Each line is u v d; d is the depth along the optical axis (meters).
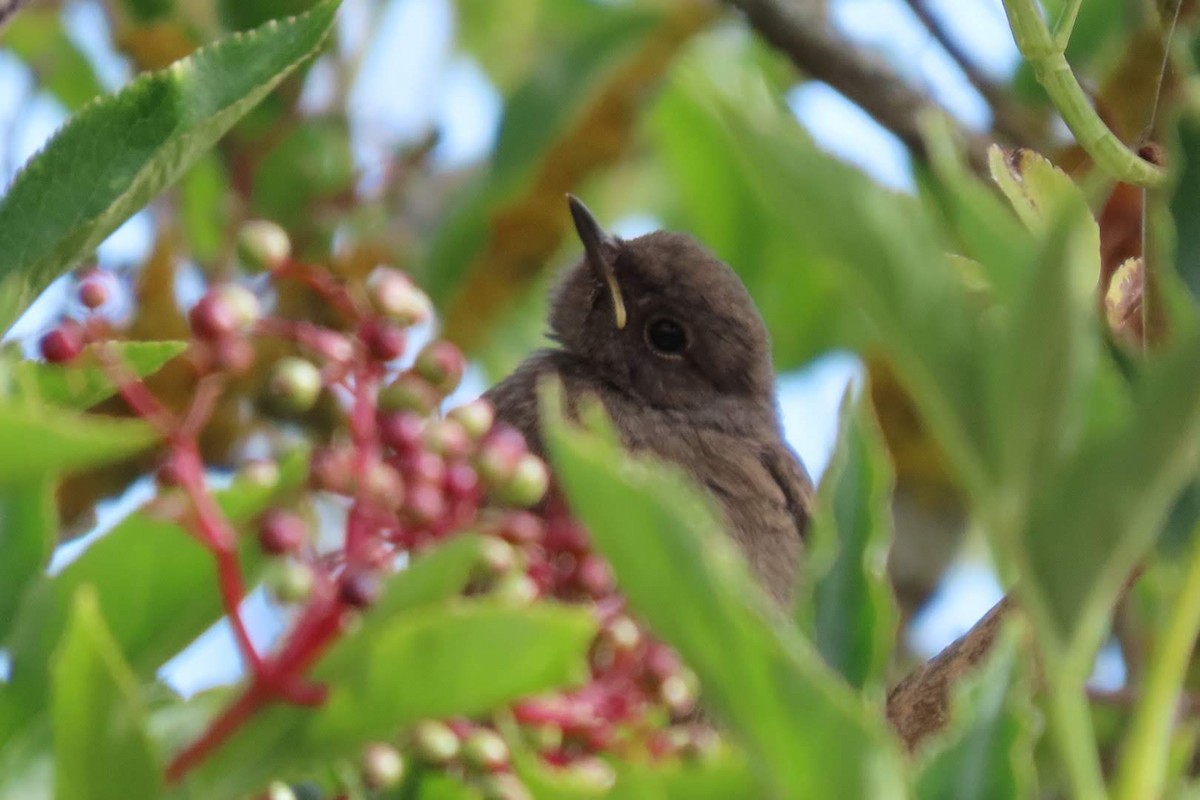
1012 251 0.83
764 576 2.38
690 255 2.59
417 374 0.94
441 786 0.97
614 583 0.98
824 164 0.78
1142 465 0.75
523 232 2.54
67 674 0.78
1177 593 0.82
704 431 2.50
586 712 0.96
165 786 0.84
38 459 0.78
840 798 0.78
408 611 0.83
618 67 2.58
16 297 1.02
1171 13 1.43
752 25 2.55
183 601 1.00
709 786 0.92
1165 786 0.90
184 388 2.14
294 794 1.09
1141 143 1.48
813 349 2.80
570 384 2.52
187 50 2.46
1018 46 1.25
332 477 0.90
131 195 1.04
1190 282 0.96
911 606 2.67
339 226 2.47
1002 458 0.76
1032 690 1.24
